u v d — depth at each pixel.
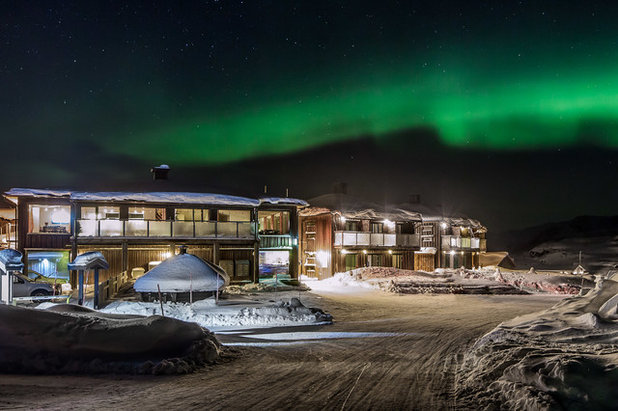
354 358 10.37
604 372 6.27
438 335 13.91
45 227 28.61
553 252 76.88
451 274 36.00
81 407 6.23
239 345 11.98
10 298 15.26
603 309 11.88
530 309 21.31
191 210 31.27
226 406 6.48
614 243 75.25
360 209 39.78
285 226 34.81
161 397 6.89
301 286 29.14
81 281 18.41
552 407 5.85
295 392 7.32
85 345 8.77
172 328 9.77
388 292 28.44
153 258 29.34
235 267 31.06
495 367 7.78
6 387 7.04
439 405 6.67
